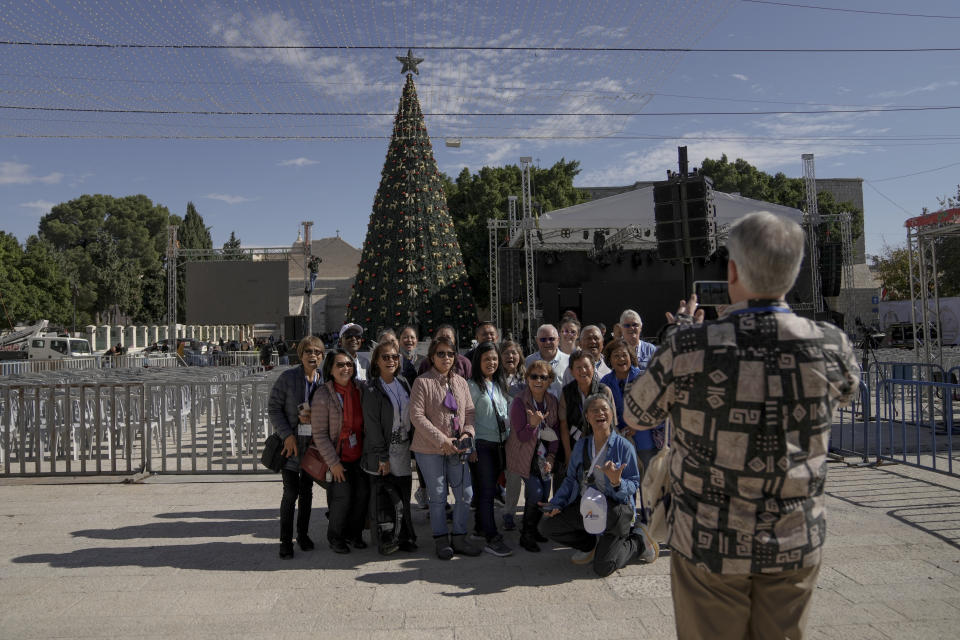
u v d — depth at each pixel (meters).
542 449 5.13
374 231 21.06
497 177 35.94
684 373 1.92
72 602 3.99
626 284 18.81
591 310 18.88
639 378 2.11
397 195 20.89
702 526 1.94
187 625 3.65
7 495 6.70
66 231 74.25
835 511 5.60
